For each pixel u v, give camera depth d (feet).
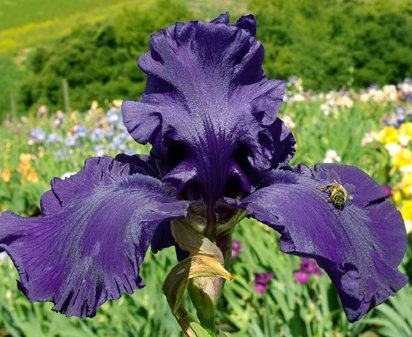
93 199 0.72
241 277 1.69
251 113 0.76
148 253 1.72
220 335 0.81
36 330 1.51
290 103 4.25
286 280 1.58
